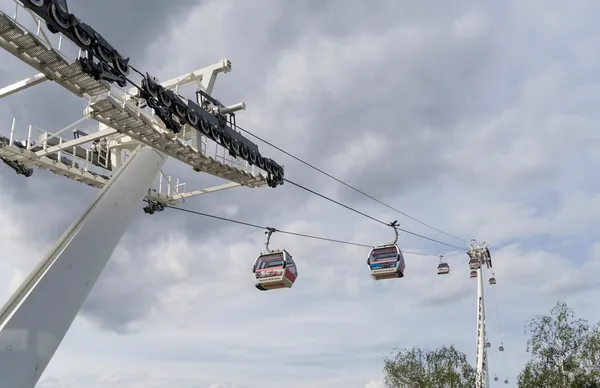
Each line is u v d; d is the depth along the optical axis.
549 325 27.36
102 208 12.84
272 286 23.97
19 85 13.43
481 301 52.94
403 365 38.66
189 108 15.11
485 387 46.81
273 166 19.17
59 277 10.99
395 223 25.84
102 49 12.26
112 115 13.93
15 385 9.58
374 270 25.36
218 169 17.83
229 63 18.92
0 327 9.77
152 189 21.66
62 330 10.71
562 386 25.81
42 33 11.84
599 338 25.77
